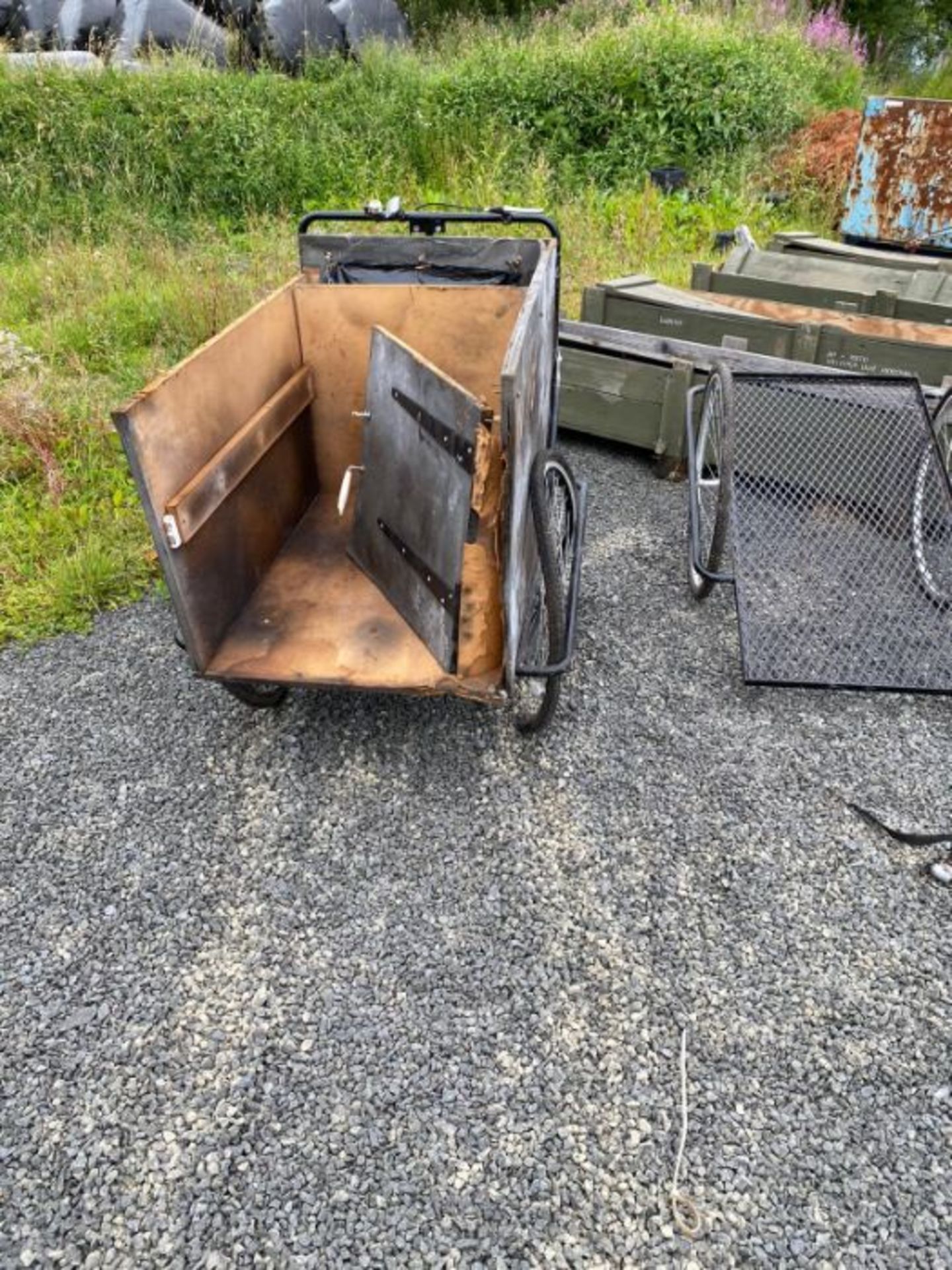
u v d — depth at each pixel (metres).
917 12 16.89
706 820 2.85
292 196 9.38
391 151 9.91
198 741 3.18
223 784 3.00
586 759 3.07
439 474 2.68
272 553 3.32
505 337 3.48
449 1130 2.08
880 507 4.03
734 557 3.65
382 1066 2.20
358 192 9.35
